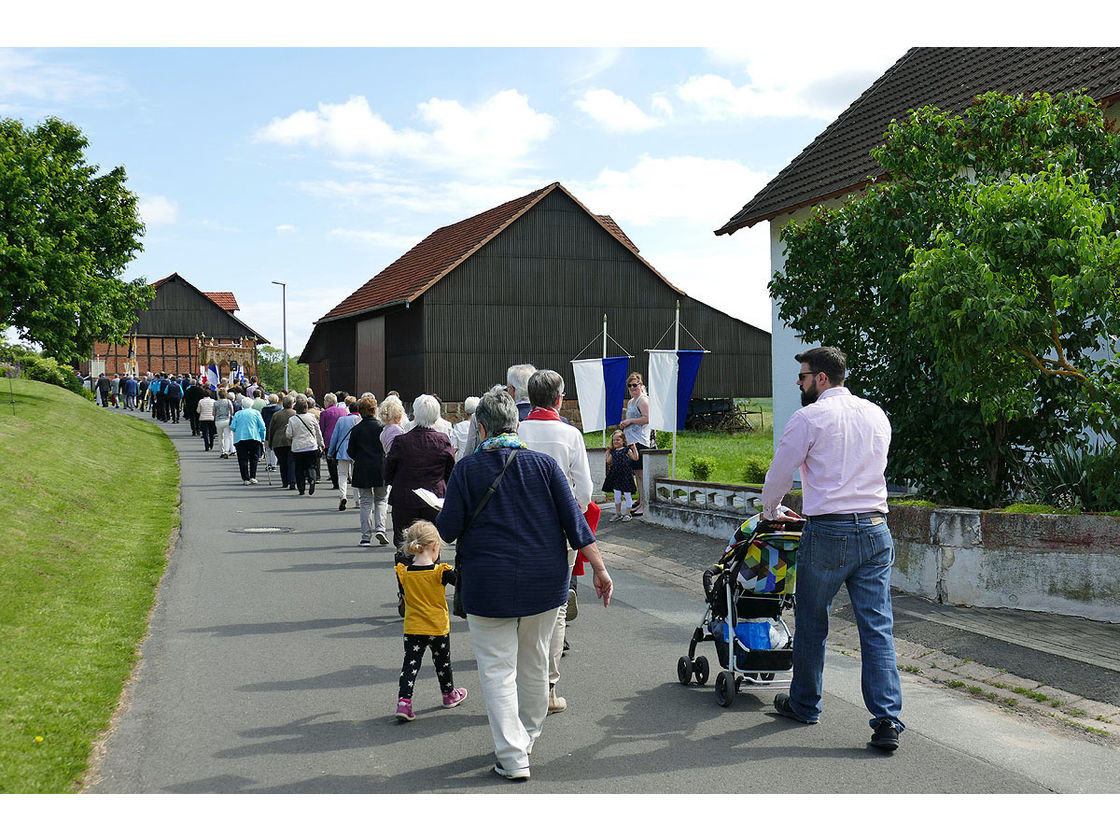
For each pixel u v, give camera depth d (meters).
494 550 4.95
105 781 4.85
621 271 45.88
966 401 8.94
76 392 44.25
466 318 43.59
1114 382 8.32
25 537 10.56
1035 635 7.53
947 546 8.65
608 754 5.26
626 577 10.58
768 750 5.33
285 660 7.17
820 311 10.91
